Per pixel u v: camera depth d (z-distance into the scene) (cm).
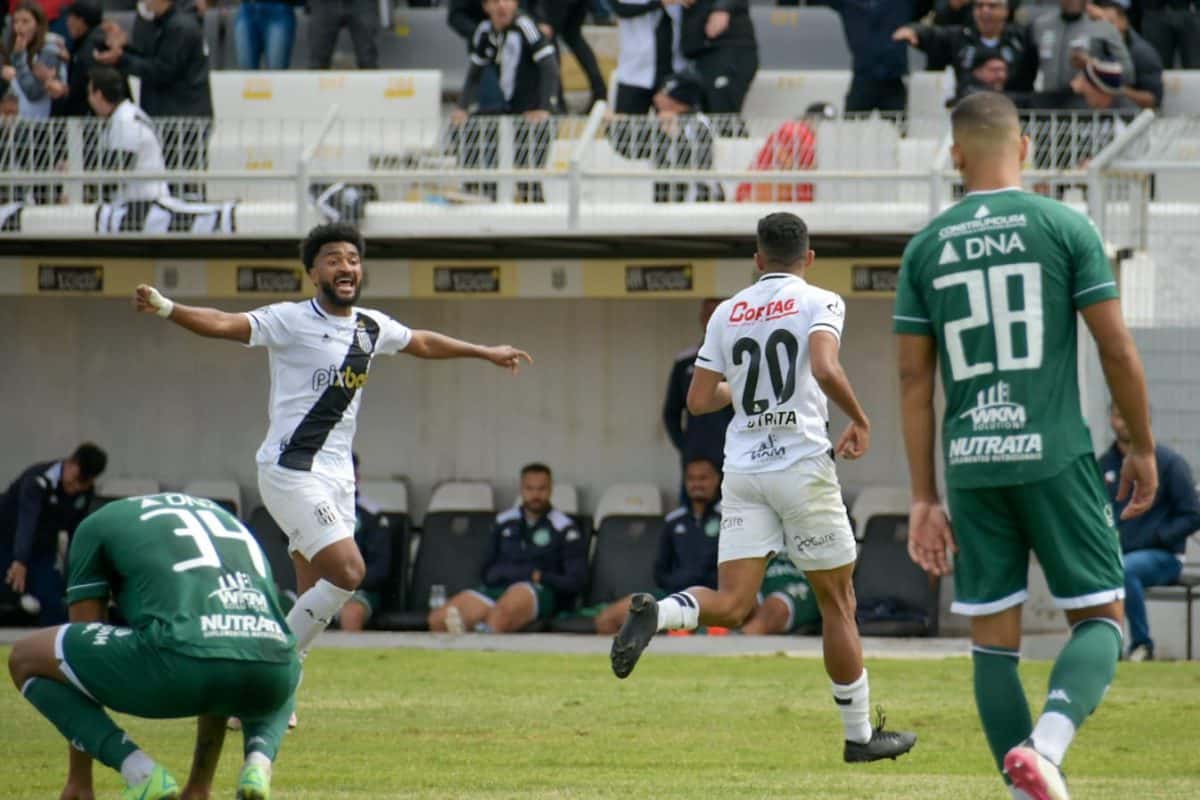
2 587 4812
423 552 5181
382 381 5553
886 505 5072
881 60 5369
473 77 5441
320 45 6016
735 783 2250
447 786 2220
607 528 5128
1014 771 1553
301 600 2580
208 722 1870
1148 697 3225
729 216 4778
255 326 2541
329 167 5281
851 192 4847
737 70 5362
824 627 2222
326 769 2378
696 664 3825
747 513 2206
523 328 5506
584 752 2559
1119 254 4425
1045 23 5147
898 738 2247
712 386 2262
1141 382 1686
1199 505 4166
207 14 6594
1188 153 4478
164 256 5122
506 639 4369
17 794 2150
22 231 4884
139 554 1755
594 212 4816
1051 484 1675
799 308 2192
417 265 5062
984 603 1712
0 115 5462
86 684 1719
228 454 5603
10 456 5669
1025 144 1805
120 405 5634
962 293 1712
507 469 5519
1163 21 5809
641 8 5512
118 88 5053
